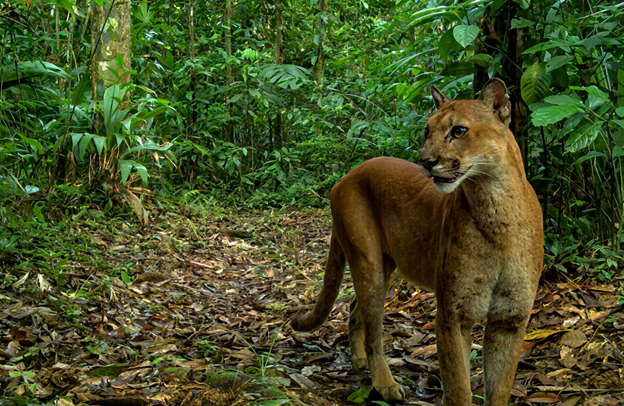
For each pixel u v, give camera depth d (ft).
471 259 7.14
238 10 34.19
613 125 11.14
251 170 30.07
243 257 18.54
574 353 9.32
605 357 8.82
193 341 11.09
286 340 11.88
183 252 17.66
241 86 29.40
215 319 12.92
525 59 11.76
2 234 12.26
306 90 31.71
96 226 16.71
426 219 8.53
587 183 12.63
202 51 33.47
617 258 11.39
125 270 13.97
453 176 6.89
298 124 31.14
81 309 11.30
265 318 13.14
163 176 25.62
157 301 13.10
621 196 11.66
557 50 11.46
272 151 31.78
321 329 12.53
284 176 28.50
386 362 9.34
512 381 7.39
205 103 29.58
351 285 15.29
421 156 7.02
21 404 7.27
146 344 10.39
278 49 32.86
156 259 15.98
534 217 7.26
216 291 15.17
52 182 17.60
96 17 20.44
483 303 7.27
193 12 32.27
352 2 36.96
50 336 9.77
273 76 29.30
